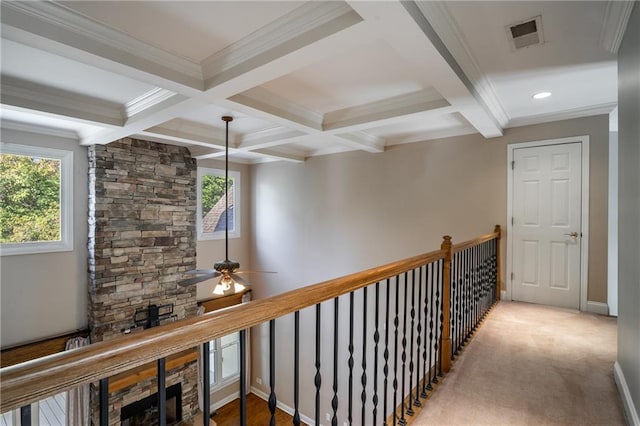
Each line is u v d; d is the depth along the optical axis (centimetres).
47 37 172
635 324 170
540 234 388
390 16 158
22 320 386
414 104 305
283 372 624
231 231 661
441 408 193
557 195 377
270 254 664
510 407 192
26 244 392
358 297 526
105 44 194
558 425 176
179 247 512
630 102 178
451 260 247
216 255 629
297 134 399
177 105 277
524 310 366
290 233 632
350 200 551
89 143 414
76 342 412
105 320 428
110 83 268
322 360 563
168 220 499
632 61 173
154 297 479
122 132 359
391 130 441
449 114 369
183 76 232
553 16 188
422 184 474
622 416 182
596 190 355
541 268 388
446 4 177
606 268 351
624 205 194
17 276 383
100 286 425
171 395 480
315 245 596
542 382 217
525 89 298
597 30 202
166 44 210
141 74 216
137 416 440
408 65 244
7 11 160
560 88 296
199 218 598
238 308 96
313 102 319
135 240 460
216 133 432
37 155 399
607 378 220
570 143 369
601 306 353
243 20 187
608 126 350
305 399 591
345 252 556
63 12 173
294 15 181
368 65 245
